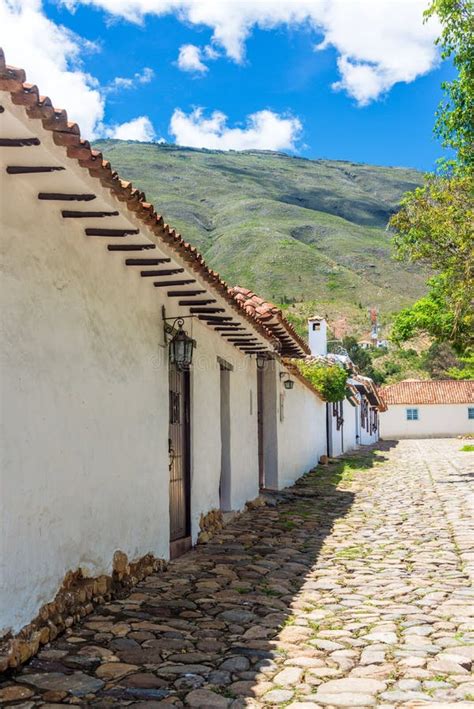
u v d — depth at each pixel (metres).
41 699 3.97
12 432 4.42
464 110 15.16
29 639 4.59
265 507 12.58
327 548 8.74
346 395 27.39
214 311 8.55
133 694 4.05
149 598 6.17
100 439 5.90
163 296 7.72
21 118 3.64
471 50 14.75
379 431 54.75
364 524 10.62
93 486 5.75
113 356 6.24
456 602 6.09
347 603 6.13
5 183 4.38
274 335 12.09
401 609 5.90
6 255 4.41
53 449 5.02
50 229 5.02
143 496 6.95
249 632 5.27
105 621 5.43
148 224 5.62
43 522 4.85
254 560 7.95
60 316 5.17
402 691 4.08
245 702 3.95
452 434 54.59
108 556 6.05
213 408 9.90
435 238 15.90
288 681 4.27
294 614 5.79
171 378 8.27
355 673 4.40
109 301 6.17
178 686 4.19
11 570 4.39
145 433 7.05
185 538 8.47
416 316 19.19
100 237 5.78
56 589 5.08
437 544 8.89
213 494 9.83
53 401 5.03
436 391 55.97
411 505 12.70
